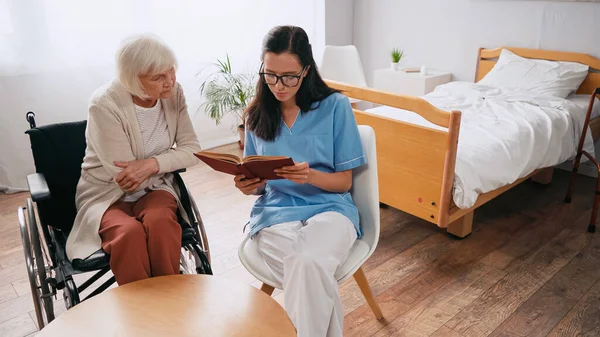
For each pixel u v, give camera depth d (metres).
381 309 1.92
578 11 3.01
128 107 1.60
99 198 1.62
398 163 2.24
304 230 1.45
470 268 2.19
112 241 1.44
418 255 2.30
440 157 2.04
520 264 2.21
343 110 1.55
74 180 1.76
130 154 1.62
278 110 1.57
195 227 1.71
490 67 3.46
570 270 2.17
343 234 1.47
